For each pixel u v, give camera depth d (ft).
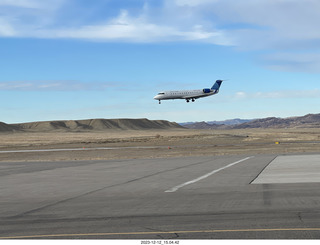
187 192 60.03
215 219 38.17
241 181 72.59
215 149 241.35
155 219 39.22
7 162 162.81
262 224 35.06
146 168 109.91
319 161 116.57
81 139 534.78
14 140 535.19
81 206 49.26
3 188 71.31
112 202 51.96
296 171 88.48
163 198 54.39
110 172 100.12
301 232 31.58
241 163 118.32
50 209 47.60
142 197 55.93
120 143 380.99
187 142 360.28
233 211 42.32
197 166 111.65
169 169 104.06
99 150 263.49
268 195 53.93
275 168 98.17
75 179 84.48
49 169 115.44
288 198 50.52
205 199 52.19
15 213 45.37
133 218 40.16
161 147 282.15
